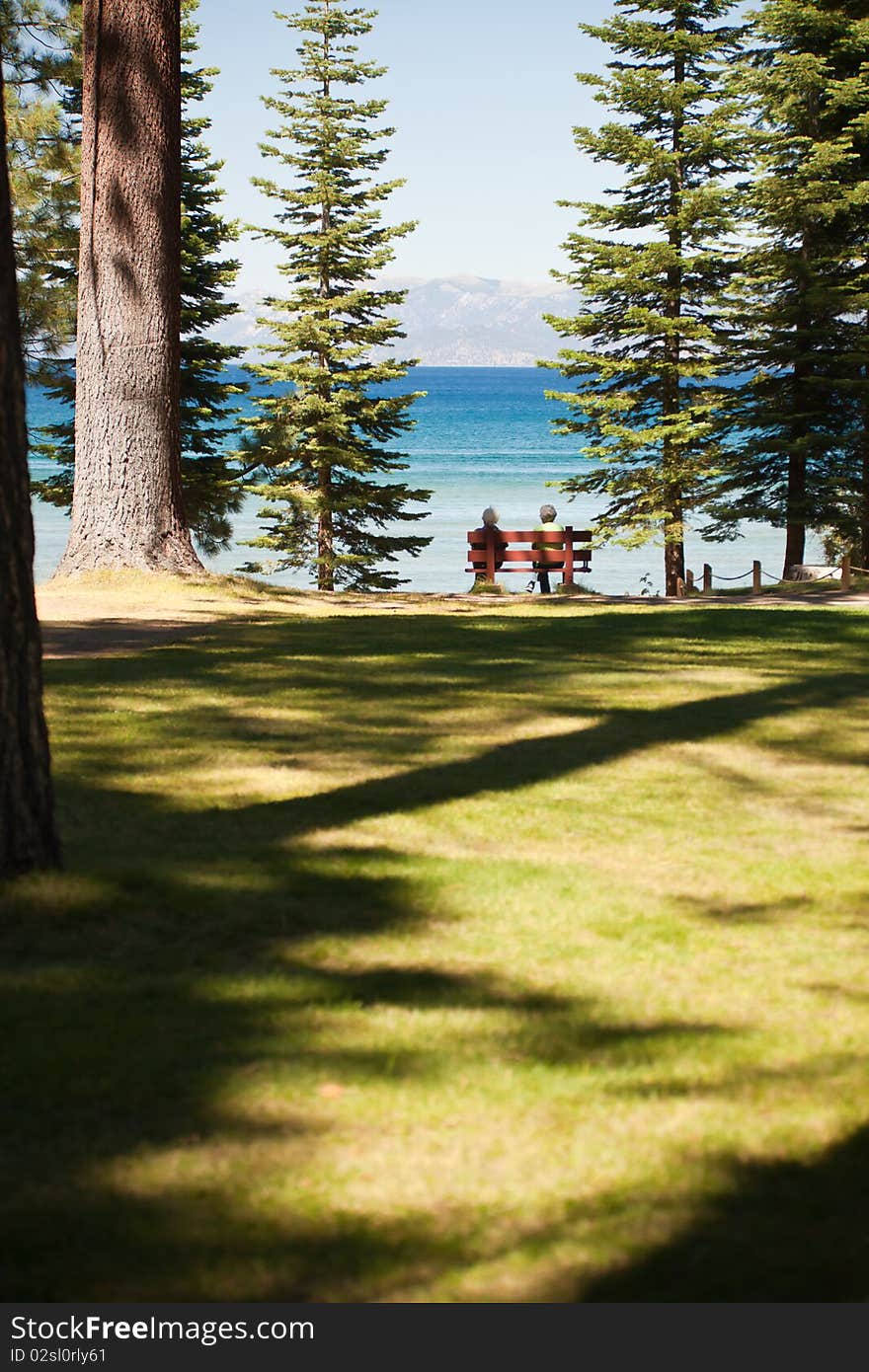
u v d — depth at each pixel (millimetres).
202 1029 3531
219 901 4590
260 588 16016
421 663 9836
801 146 28500
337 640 11312
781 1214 2650
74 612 13406
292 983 3869
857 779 6543
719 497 32094
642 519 31219
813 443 29188
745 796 6207
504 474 84312
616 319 31344
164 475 15797
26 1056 3344
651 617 13352
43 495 29406
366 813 5793
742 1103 3133
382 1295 2389
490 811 5848
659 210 31062
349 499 31516
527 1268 2465
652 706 8266
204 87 28266
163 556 15781
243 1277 2428
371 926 4395
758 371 30562
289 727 7562
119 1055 3357
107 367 15469
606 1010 3709
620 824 5703
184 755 6867
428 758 6879
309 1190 2709
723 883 4918
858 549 32469
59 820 5598
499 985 3891
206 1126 2979
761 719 7883
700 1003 3773
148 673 9328
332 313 32406
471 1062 3334
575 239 30812
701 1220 2625
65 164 24234
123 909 4512
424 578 47719
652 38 29062
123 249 15195
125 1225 2580
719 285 30828
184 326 28719
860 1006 3766
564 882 4879
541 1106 3092
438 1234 2561
